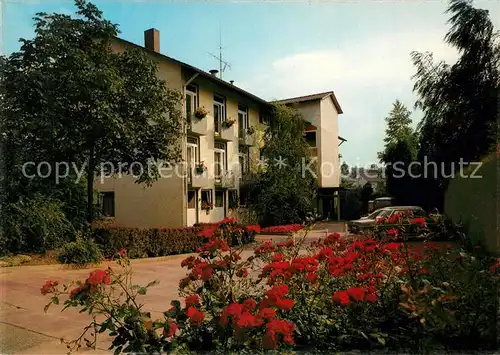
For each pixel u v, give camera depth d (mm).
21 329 4301
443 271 2988
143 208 16422
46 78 9203
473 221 5953
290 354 2129
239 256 2760
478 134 9383
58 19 9500
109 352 3490
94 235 10844
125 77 10797
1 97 9062
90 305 2320
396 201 17906
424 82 10070
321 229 16469
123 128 10234
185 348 2217
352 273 3059
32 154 9953
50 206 9844
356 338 2533
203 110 17109
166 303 5500
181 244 12531
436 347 2336
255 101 22312
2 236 9062
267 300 2057
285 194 20078
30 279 7516
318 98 24141
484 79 9203
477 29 8430
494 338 2424
